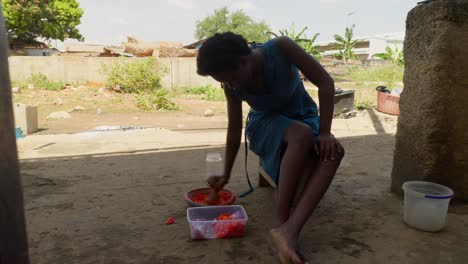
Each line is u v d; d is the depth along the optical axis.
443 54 2.56
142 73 15.56
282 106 2.29
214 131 8.05
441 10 2.55
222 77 1.89
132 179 3.61
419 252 2.04
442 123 2.63
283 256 1.69
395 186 3.03
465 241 2.17
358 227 2.37
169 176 3.71
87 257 2.05
